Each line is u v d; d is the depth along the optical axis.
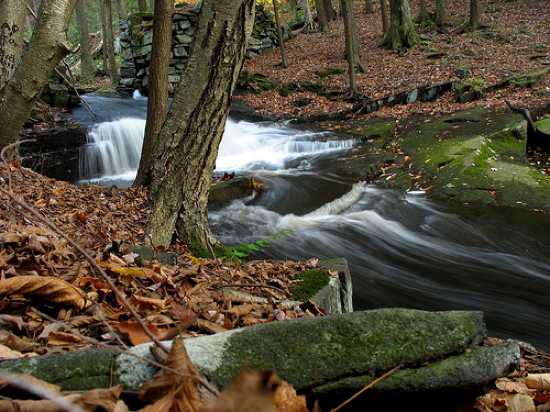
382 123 15.77
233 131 16.02
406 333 2.01
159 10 8.24
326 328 1.99
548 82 16.44
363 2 36.94
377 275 7.66
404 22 23.59
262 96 20.09
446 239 9.26
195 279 3.72
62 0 6.29
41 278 2.49
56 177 11.67
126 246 4.34
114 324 2.39
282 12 38.12
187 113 5.23
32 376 1.56
